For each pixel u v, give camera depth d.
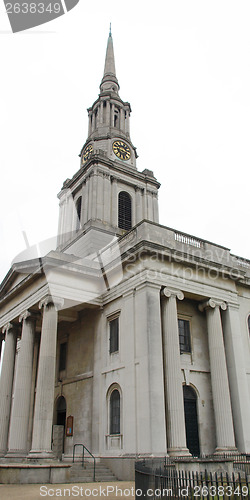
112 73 48.56
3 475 17.89
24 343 25.58
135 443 20.05
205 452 22.00
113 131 42.62
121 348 23.25
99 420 23.31
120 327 23.84
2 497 13.66
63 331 30.38
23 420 23.58
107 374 23.94
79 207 37.72
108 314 25.41
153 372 20.48
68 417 26.61
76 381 26.95
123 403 21.77
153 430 19.28
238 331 25.25
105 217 34.97
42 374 21.98
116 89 47.47
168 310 22.77
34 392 29.94
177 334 22.45
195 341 24.75
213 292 25.16
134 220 37.41
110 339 25.02
